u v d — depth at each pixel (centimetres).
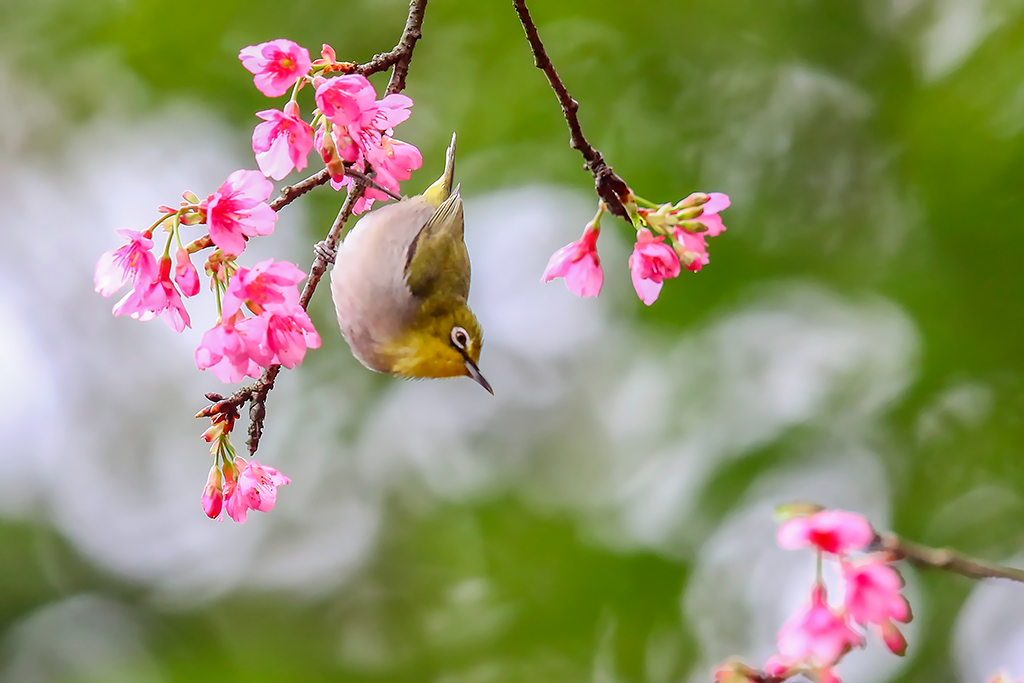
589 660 1281
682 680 1255
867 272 1338
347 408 1537
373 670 1410
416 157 583
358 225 735
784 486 1298
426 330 747
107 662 1555
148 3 1388
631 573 1299
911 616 442
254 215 498
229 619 1553
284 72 505
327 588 1522
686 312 1355
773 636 1257
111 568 1678
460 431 1557
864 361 1345
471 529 1459
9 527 1691
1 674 1562
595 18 1433
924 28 1417
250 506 534
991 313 1258
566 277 564
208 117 1466
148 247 498
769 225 1381
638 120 1415
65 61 1449
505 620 1340
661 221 544
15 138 1565
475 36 1430
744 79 1446
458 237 771
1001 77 1286
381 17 1417
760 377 1366
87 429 1755
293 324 491
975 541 1244
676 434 1366
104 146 1552
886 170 1395
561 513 1423
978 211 1259
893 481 1281
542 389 1542
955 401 1289
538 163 1408
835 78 1459
